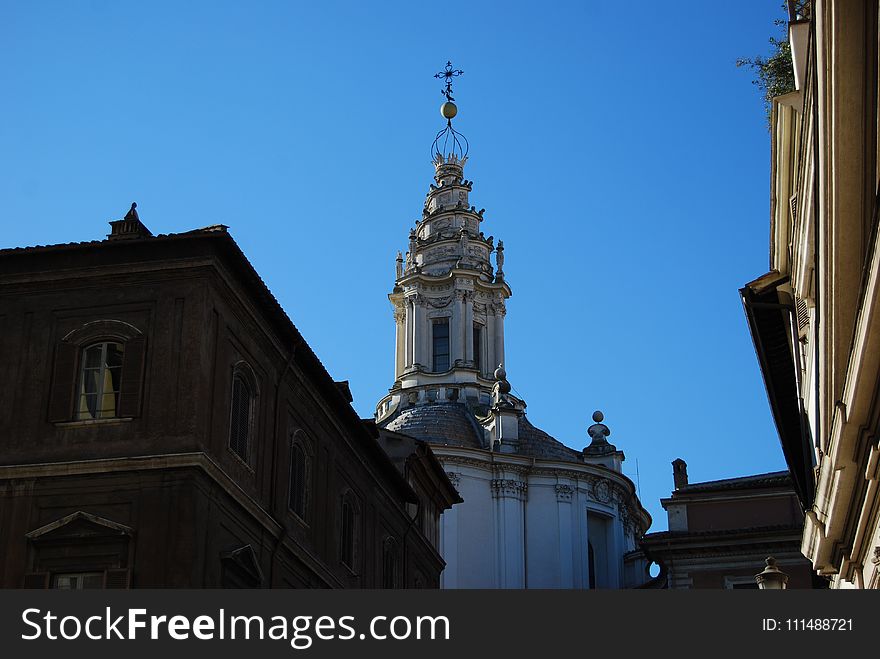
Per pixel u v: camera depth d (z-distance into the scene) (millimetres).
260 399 30859
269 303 30750
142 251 28719
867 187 17766
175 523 26094
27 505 26859
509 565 72000
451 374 80812
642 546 49969
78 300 28750
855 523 22750
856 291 18828
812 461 29234
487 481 73938
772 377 33062
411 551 46125
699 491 50719
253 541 29562
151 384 27547
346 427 37812
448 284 83875
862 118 17125
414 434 74812
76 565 26250
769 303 30125
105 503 26641
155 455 26641
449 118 94500
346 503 37844
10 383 28250
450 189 90312
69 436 27469
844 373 20031
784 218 26812
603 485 76375
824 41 16859
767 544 48500
